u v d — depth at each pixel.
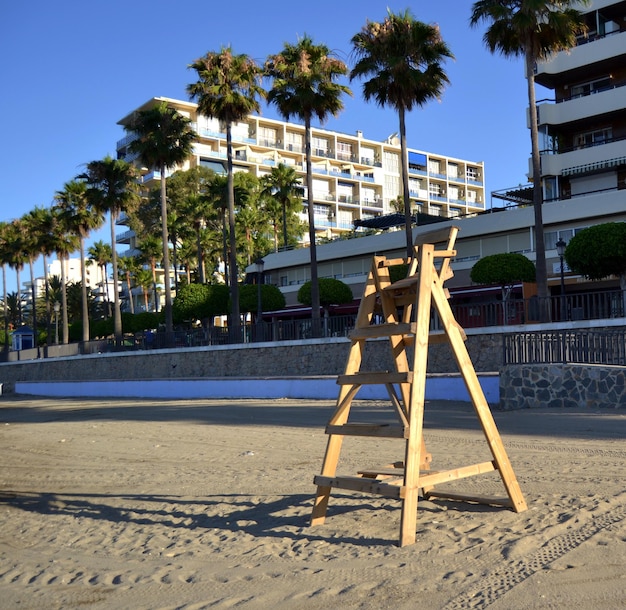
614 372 13.30
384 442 10.38
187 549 5.19
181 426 15.23
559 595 3.56
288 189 60.06
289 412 16.86
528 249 39.69
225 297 43.78
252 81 39.28
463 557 4.33
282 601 3.86
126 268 87.56
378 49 32.50
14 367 49.03
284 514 5.98
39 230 62.59
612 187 39.69
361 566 4.34
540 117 41.59
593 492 5.93
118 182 49.03
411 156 111.06
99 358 41.03
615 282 37.41
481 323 24.56
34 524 6.64
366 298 5.59
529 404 14.50
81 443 13.38
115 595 4.29
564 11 29.62
